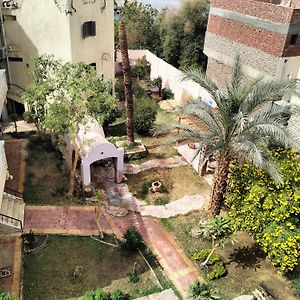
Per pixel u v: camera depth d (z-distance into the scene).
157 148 24.16
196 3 35.75
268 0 27.16
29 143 23.16
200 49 36.25
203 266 15.48
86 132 18.77
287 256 13.62
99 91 18.39
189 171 21.91
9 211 16.53
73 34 23.81
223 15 26.39
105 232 16.98
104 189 19.97
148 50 38.03
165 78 32.94
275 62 23.31
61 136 20.67
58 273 14.72
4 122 26.12
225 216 15.62
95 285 14.34
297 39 22.81
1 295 11.56
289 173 14.30
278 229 13.84
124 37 20.81
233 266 15.77
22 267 14.65
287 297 14.38
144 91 30.92
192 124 23.73
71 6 22.94
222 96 15.26
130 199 19.36
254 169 14.93
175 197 19.72
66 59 24.41
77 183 19.86
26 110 26.28
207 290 13.84
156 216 18.33
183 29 36.25
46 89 18.80
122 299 13.65
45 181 19.86
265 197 14.29
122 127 26.64
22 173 20.31
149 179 21.06
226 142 15.43
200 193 20.12
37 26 23.91
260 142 15.11
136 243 15.85
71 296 13.82
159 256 15.99
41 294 13.78
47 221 17.22
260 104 15.36
